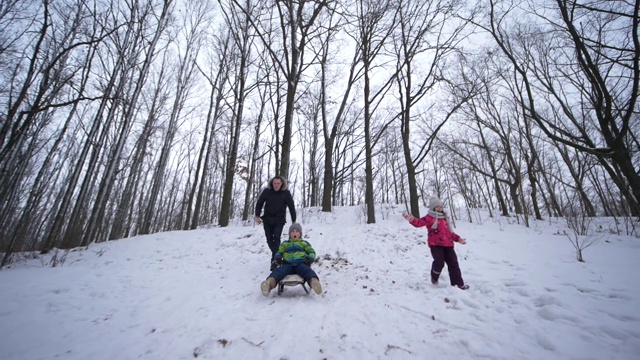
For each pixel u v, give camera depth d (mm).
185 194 24953
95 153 10492
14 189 14633
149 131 16188
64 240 9914
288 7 9180
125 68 10680
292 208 5355
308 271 3760
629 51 6879
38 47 7461
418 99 11453
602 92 7754
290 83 9938
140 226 22641
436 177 20188
